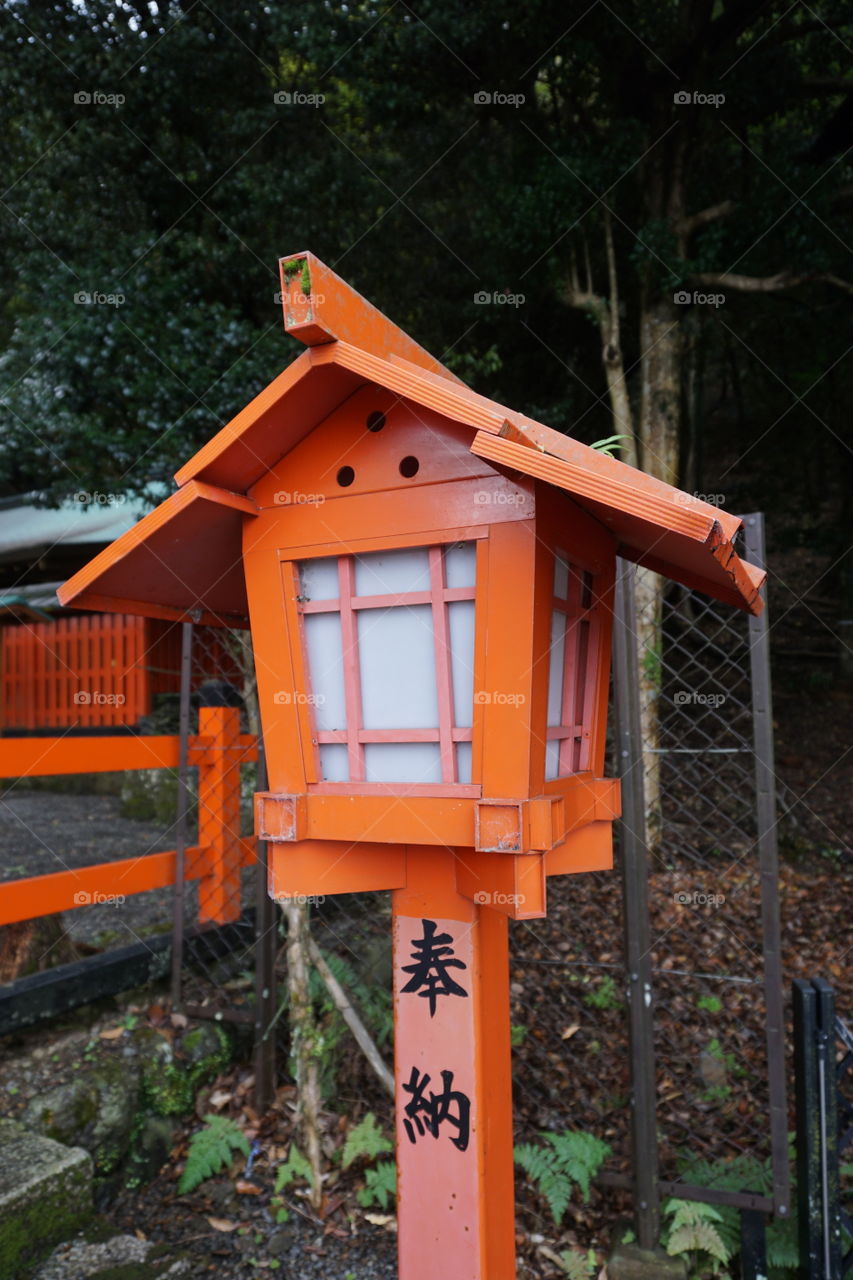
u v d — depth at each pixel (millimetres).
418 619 1542
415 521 1494
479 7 6668
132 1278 2412
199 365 5855
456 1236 1696
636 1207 2775
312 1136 2982
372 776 1579
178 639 10133
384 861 1724
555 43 6703
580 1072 3713
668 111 7656
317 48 6215
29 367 5840
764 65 7996
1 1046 3152
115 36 6117
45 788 9703
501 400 8547
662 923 5230
